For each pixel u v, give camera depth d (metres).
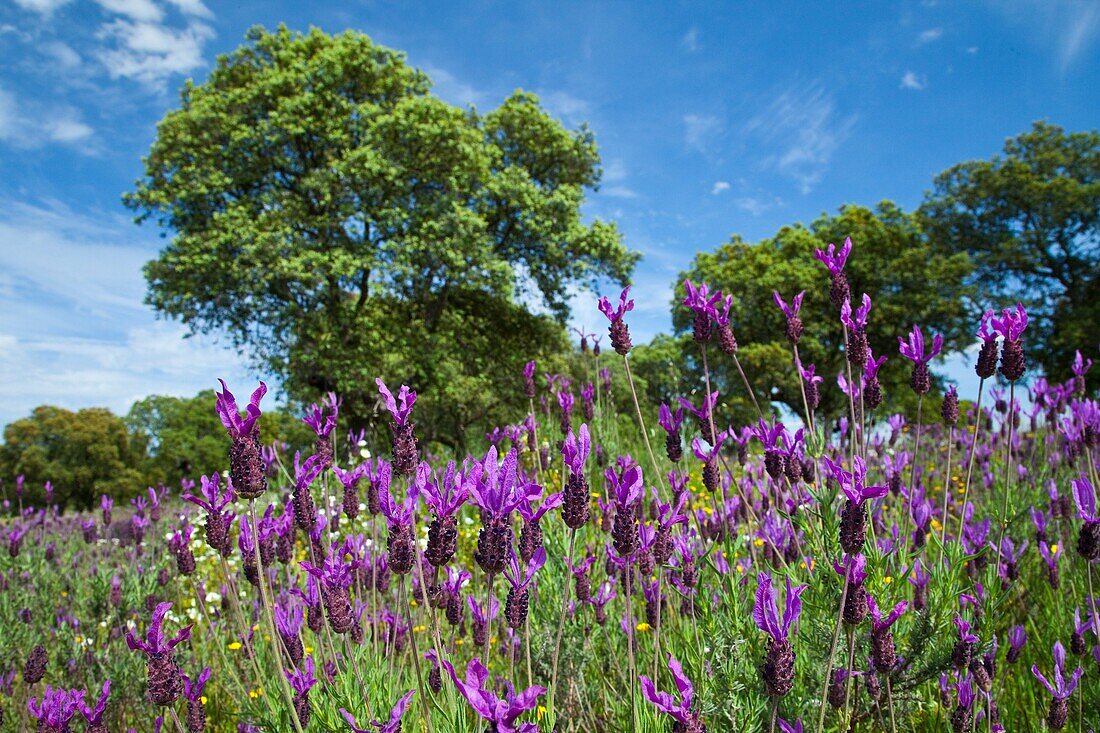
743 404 26.39
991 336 2.54
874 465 4.74
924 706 2.69
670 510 2.22
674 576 2.97
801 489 2.93
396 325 20.66
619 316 2.64
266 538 2.45
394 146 20.42
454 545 1.69
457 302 25.00
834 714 2.49
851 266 31.84
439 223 19.72
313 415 2.61
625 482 1.93
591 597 2.90
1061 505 3.47
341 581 2.04
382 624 3.07
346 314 20.08
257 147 20.42
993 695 2.60
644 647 3.01
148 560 4.84
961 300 30.33
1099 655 2.33
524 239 23.72
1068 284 32.00
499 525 1.66
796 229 34.97
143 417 46.88
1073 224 31.59
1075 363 4.65
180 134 20.69
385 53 21.77
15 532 5.34
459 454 11.02
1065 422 3.85
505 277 20.75
